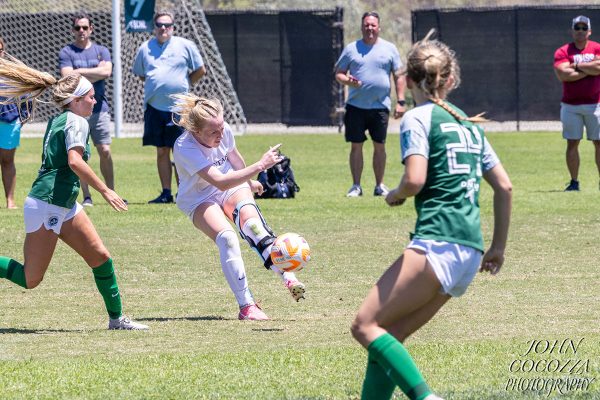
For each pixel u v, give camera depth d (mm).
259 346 21672
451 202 15695
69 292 27906
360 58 48812
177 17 88875
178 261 32562
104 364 19938
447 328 23109
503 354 20469
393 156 72562
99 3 95875
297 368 19609
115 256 33344
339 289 28031
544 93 92188
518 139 83875
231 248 24547
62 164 22516
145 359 20312
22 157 70625
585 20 49219
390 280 15539
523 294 26938
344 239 36375
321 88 93688
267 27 93812
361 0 143875
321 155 72500
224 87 92688
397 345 15352
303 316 24781
